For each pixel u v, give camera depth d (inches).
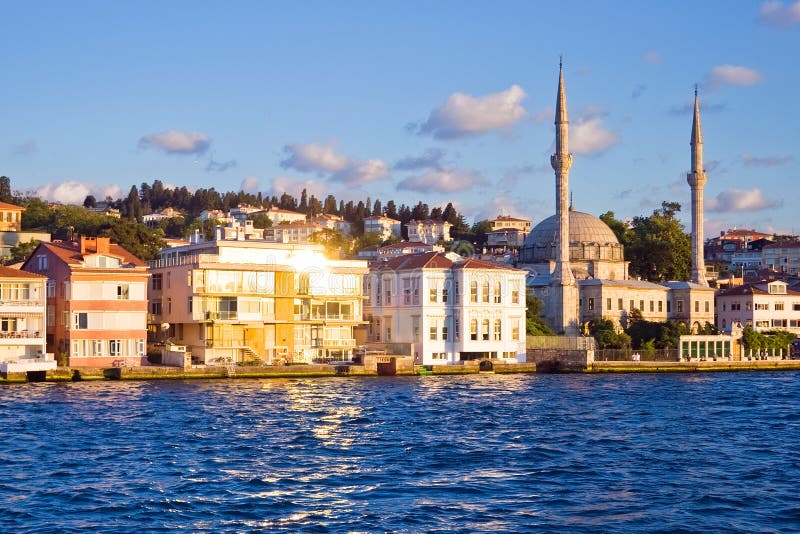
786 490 2367.1
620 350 6545.3
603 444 3024.1
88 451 2810.0
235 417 3535.9
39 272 5339.6
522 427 3378.4
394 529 2003.0
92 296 5064.0
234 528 2001.7
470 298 6102.4
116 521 2042.3
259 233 6825.8
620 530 2011.6
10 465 2598.4
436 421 3508.9
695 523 2065.7
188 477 2461.9
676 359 6801.2
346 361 5664.4
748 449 2957.7
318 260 5728.3
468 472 2556.6
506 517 2101.4
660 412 3885.3
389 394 4434.1
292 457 2746.1
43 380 4813.0
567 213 7647.6
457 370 5846.5
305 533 1972.2
